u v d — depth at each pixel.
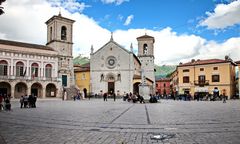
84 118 17.17
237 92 75.56
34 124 14.10
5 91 63.91
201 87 75.06
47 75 71.62
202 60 80.56
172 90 104.94
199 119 16.31
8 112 23.00
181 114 20.14
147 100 44.81
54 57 73.25
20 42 71.19
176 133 10.93
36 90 69.75
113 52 80.00
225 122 14.70
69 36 79.56
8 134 10.77
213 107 30.48
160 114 20.16
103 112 22.41
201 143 8.81
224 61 71.44
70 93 72.69
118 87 78.38
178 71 80.44
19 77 64.88
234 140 9.32
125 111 23.55
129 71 77.69
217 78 72.50
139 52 89.44
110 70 79.69
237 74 76.44
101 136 10.23
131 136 10.22
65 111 23.81
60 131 11.57
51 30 79.75
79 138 9.80
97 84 80.50
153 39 88.94
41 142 9.03
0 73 63.34
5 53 64.19
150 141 9.19
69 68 78.38
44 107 30.81
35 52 69.44
